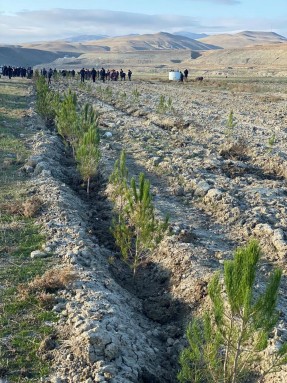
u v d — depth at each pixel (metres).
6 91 44.78
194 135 26.39
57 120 22.83
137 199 10.59
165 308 10.20
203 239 12.78
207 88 59.09
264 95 49.59
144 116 33.16
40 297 9.05
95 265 10.80
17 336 8.00
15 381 7.00
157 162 19.98
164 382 7.84
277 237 12.66
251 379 7.56
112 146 22.97
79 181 17.98
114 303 9.23
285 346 6.46
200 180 17.48
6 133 23.75
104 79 67.19
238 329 6.52
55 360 7.46
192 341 6.61
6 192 15.00
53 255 11.04
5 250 11.11
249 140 25.03
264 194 16.48
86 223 13.82
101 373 7.10
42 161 18.42
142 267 11.91
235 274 5.91
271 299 5.88
